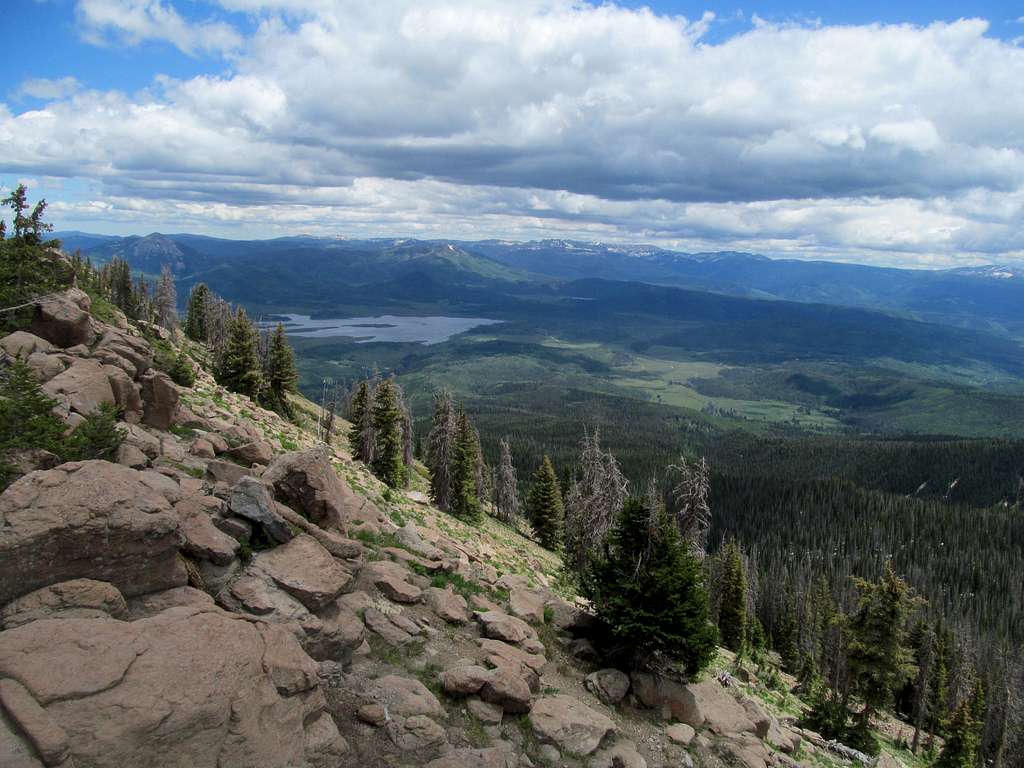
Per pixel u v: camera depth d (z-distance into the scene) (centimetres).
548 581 3803
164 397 2608
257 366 6831
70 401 2075
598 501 4250
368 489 3825
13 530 1122
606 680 2052
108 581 1217
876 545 15225
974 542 15762
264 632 1270
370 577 2017
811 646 8525
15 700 895
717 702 2292
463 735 1498
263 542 1727
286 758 1102
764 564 13862
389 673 1630
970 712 6619
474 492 7181
